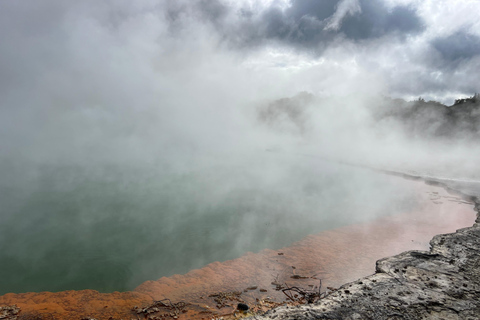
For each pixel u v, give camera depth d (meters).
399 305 4.48
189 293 6.04
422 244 8.57
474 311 4.32
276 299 5.69
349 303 4.56
